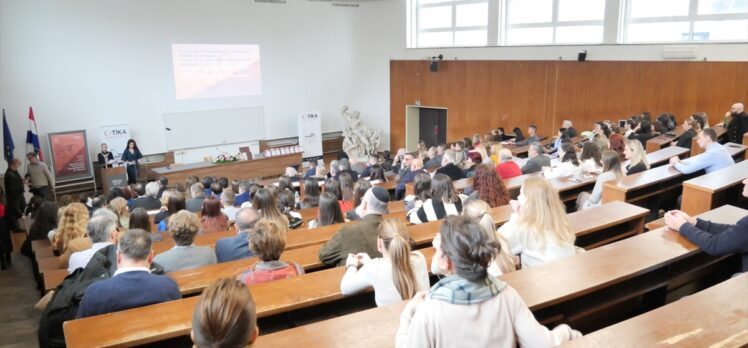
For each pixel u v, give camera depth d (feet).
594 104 37.73
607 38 36.35
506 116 43.75
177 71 43.93
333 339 6.17
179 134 44.78
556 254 8.48
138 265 8.38
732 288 6.20
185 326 7.28
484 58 44.37
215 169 41.78
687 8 32.60
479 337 4.79
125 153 39.60
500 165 19.22
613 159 15.21
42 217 19.40
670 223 9.00
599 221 11.04
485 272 4.88
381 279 7.50
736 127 24.45
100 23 40.04
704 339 5.19
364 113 55.21
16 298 18.10
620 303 9.02
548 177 17.94
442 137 50.62
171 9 42.93
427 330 4.81
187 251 10.39
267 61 48.55
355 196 16.21
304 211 17.54
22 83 37.81
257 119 48.80
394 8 50.80
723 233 8.09
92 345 6.86
